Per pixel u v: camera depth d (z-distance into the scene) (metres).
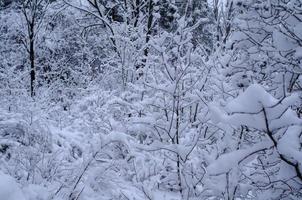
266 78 4.03
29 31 11.16
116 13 11.40
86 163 3.64
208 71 4.63
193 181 3.94
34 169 3.53
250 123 2.22
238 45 4.22
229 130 3.36
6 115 4.51
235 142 3.50
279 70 3.75
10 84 8.23
